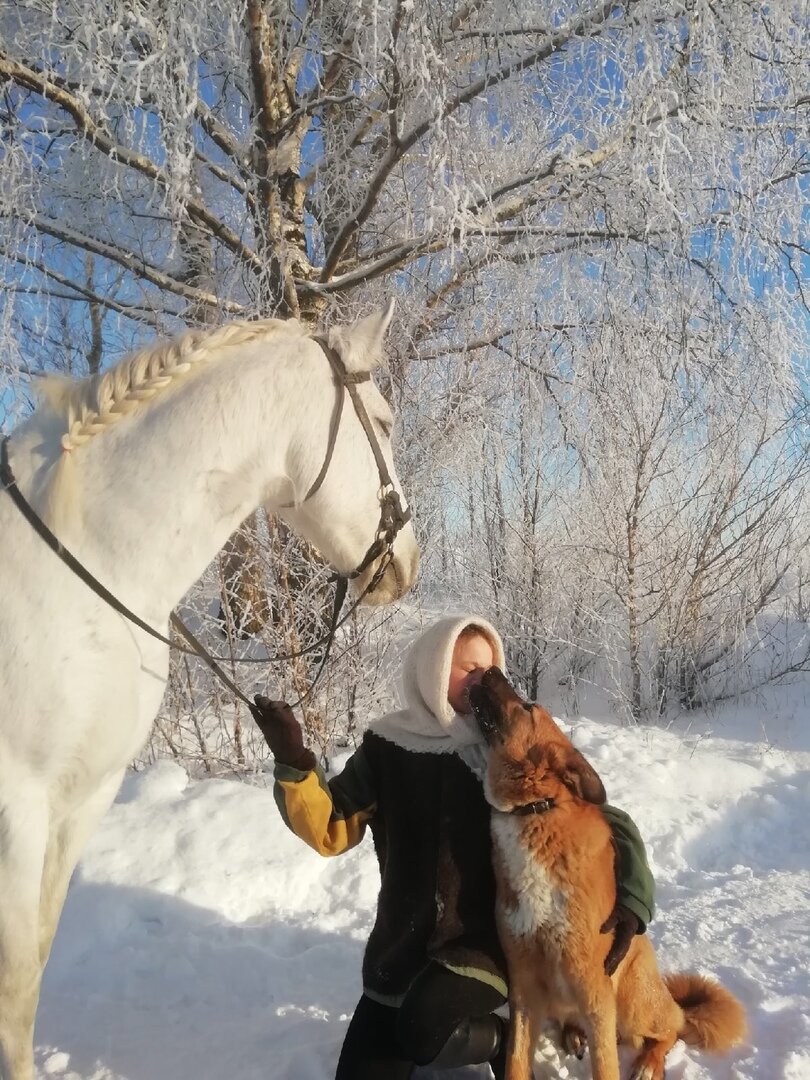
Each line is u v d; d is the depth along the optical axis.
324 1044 2.80
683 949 3.51
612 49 6.35
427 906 2.36
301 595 6.14
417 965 2.34
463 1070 2.67
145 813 4.48
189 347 2.44
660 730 6.82
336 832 2.54
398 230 8.01
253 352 2.47
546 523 7.77
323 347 2.55
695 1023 2.65
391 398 6.84
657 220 6.89
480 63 7.05
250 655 6.20
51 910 2.27
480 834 2.41
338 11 6.78
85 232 7.46
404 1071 2.36
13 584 2.12
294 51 7.07
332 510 2.54
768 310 7.10
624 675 7.71
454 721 2.44
